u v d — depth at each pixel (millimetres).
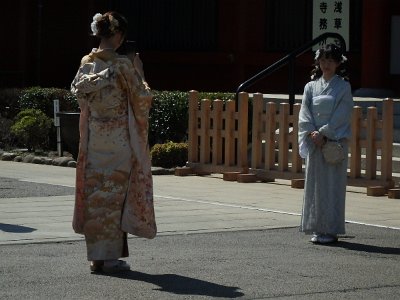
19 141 23188
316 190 12297
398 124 21078
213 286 9883
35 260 10969
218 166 18797
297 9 29250
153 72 31562
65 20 31750
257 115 18375
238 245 12062
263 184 17938
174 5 31250
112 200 10273
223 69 30656
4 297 9305
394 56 26219
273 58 29500
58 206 14719
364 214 14688
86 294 9469
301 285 9992
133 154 10320
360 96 25625
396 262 11242
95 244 10312
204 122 19000
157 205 15047
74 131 20438
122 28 10438
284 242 12352
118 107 10281
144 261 11016
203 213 14375
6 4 31359
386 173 16672
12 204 14875
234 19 30359
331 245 12234
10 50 31469
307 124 12383
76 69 31812
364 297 9562
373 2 25703
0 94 25469
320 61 12430
